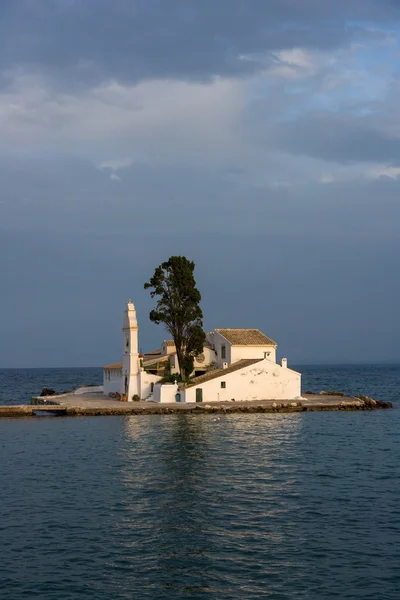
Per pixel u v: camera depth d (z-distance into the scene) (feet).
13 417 328.90
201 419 304.09
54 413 341.82
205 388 349.82
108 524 135.64
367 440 240.32
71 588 105.19
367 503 149.79
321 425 283.18
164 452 215.10
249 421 296.30
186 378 373.20
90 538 127.13
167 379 369.91
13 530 131.95
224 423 288.71
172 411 327.47
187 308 371.76
